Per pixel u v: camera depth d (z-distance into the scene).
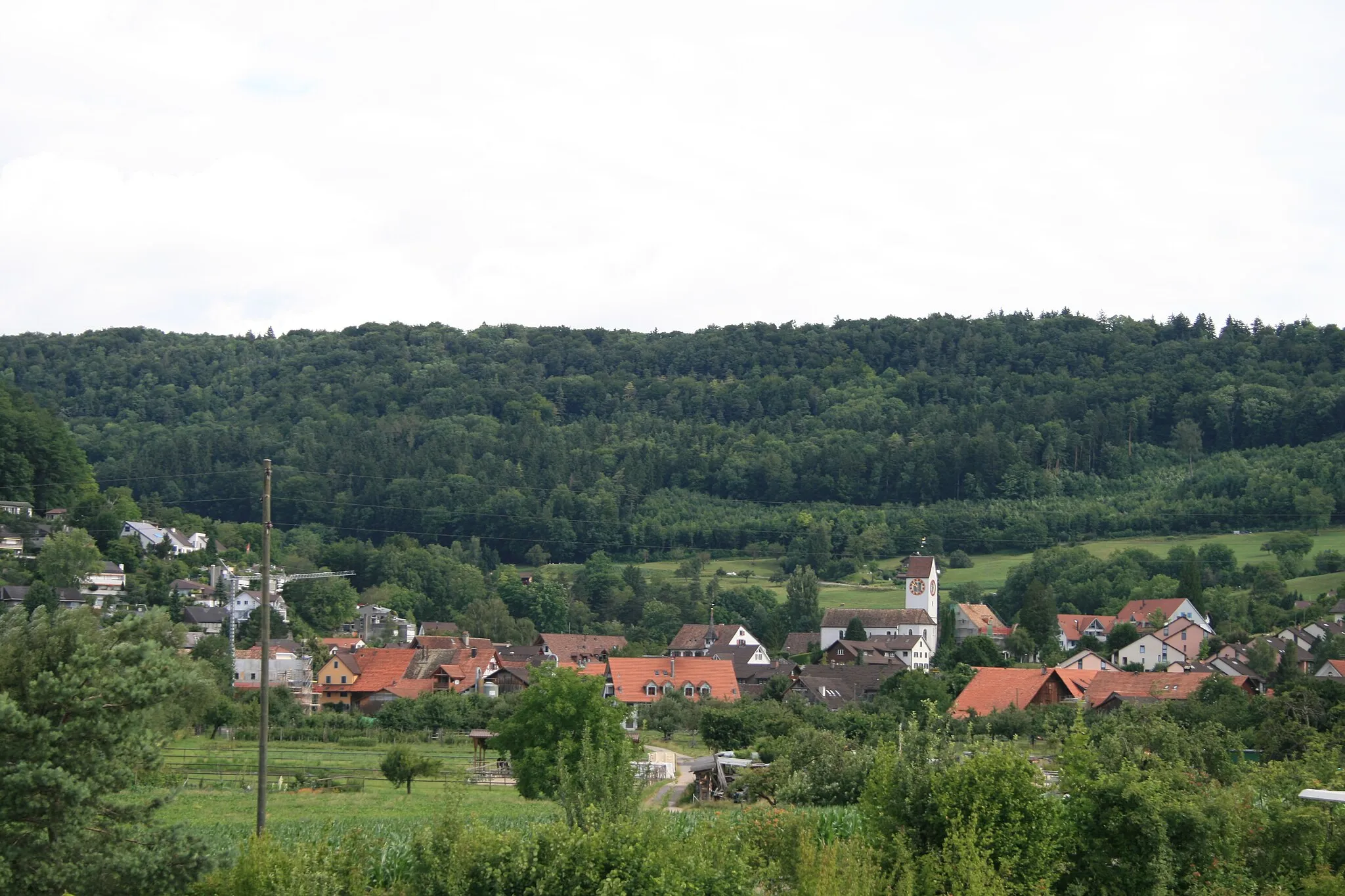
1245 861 40.16
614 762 37.31
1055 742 45.16
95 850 31.64
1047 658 144.75
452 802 35.31
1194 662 133.88
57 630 33.28
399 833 51.28
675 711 122.12
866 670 135.38
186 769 84.06
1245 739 81.50
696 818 43.22
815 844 38.41
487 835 32.28
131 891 31.41
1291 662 117.12
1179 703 93.12
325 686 147.12
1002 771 37.09
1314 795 31.39
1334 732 75.00
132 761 33.09
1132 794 37.44
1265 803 42.03
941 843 36.94
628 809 34.81
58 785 30.72
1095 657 141.62
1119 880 37.41
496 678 147.25
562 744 38.41
